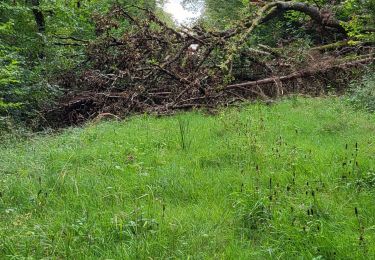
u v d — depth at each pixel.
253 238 4.05
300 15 16.53
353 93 10.75
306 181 5.12
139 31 11.97
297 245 3.72
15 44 12.72
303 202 4.49
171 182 5.34
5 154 7.06
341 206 4.41
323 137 7.31
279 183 5.14
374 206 4.37
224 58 12.08
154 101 12.15
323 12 14.90
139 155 6.73
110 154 6.80
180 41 12.14
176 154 6.71
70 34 15.36
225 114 9.06
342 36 15.94
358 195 4.71
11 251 3.79
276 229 4.00
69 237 3.93
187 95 11.26
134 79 12.00
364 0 12.48
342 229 3.96
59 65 13.14
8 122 9.48
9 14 12.69
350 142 6.75
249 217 4.32
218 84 11.44
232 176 5.51
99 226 4.21
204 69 11.70
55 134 9.77
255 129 7.67
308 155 6.10
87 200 4.93
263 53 12.94
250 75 12.73
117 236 4.06
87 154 6.84
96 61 12.80
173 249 3.82
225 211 4.54
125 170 6.00
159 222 4.23
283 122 8.40
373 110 9.25
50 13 14.85
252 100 11.46
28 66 12.84
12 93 11.12
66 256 3.74
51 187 5.41
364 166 5.42
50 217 4.53
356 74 12.16
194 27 12.60
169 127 8.66
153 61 11.39
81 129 9.41
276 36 17.64
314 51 13.77
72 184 5.40
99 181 5.49
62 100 12.62
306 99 10.79
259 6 13.85
